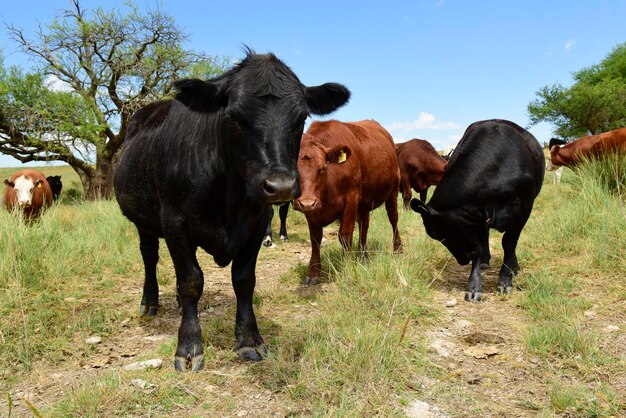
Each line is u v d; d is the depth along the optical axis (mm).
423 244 6246
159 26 20875
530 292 4535
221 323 3939
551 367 3090
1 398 2842
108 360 3393
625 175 7867
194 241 3350
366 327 3533
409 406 2648
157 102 4219
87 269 5836
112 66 21047
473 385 2930
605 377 2961
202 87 2895
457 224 4836
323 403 2621
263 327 3936
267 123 2717
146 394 2777
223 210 3188
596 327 3730
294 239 8281
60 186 17375
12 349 3508
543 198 10203
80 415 2551
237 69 2992
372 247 6492
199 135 3129
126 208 4047
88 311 4371
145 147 3633
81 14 20719
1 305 4348
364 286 4578
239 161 2814
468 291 4711
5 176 28828
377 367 2932
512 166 4773
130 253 6488
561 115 37719
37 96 20219
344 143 5324
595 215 6324
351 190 5383
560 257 5762
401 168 11430
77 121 20188
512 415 2586
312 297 4766
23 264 5223
